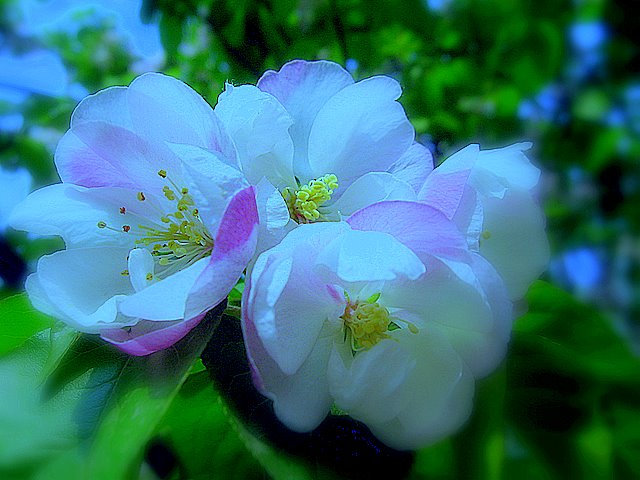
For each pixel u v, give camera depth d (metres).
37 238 0.24
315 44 0.35
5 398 0.10
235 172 0.10
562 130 0.41
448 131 0.37
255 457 0.10
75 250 0.11
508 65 0.38
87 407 0.10
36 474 0.09
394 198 0.11
